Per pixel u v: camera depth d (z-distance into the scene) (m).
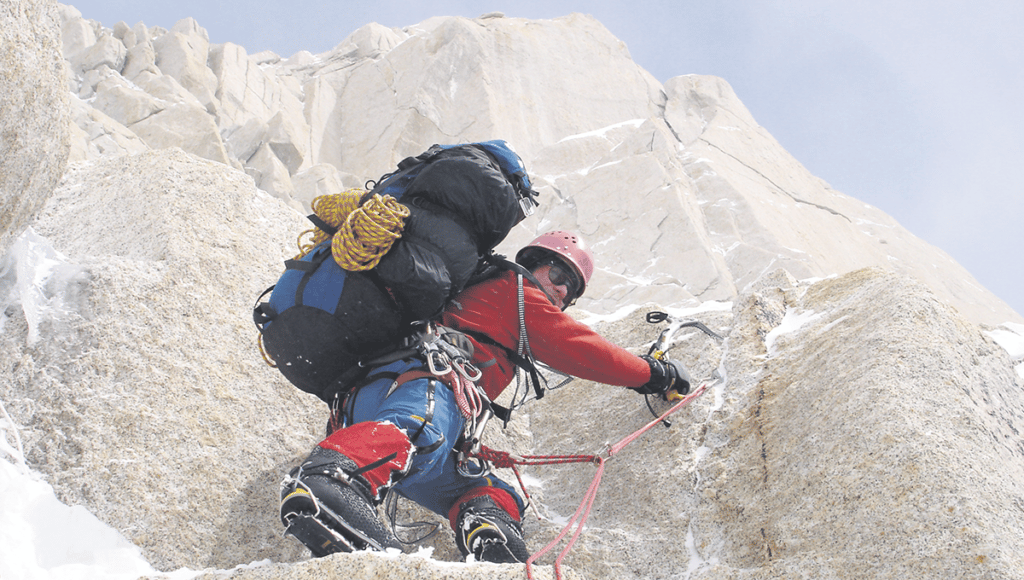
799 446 2.62
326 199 2.45
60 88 2.74
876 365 2.59
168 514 2.58
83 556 2.38
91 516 2.46
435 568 1.82
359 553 1.85
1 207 2.65
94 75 15.26
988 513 2.07
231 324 3.28
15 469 2.46
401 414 2.17
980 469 2.21
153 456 2.68
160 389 2.86
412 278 2.20
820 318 3.30
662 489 2.87
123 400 2.76
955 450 2.24
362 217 2.18
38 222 3.88
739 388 3.15
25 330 2.80
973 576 1.93
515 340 2.48
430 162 2.44
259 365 3.20
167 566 2.47
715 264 14.34
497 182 2.36
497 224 2.38
